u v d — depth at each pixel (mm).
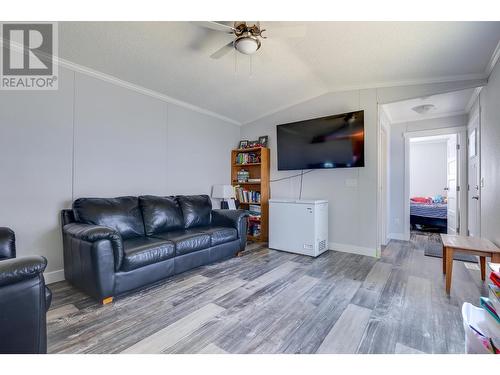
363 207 3553
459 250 2213
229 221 3424
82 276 2145
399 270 2875
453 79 2982
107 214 2572
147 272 2283
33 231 2420
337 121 3559
